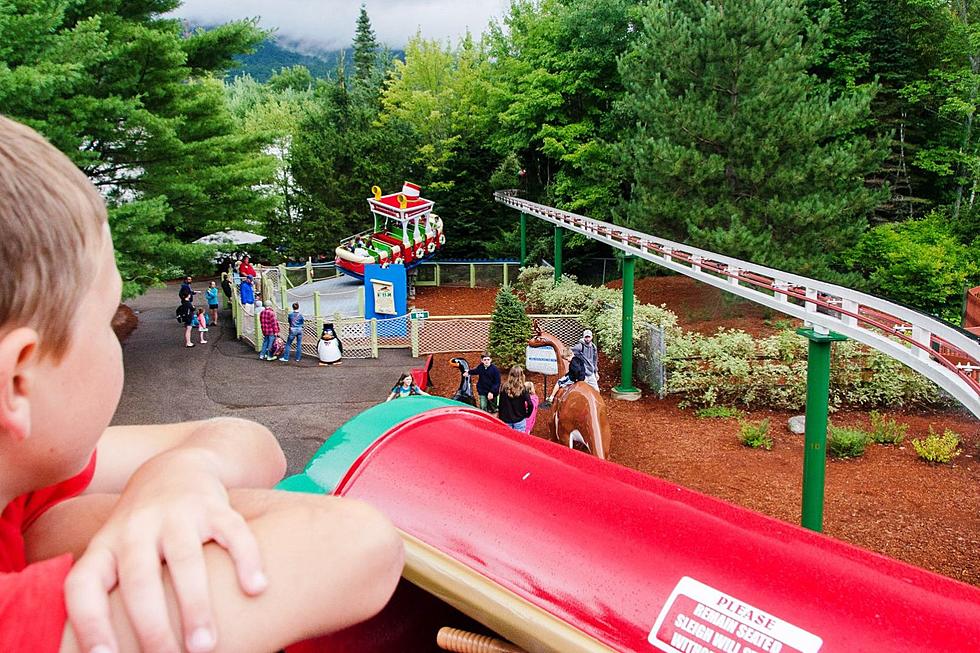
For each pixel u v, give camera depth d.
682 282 25.00
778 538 1.11
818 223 19.50
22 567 0.50
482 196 33.81
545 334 13.90
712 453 11.38
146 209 13.61
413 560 1.23
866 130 25.66
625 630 1.02
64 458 0.43
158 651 0.36
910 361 6.05
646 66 22.05
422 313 19.08
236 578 0.39
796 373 13.56
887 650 0.89
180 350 19.03
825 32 24.73
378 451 1.46
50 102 12.96
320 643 1.36
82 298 0.42
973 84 23.30
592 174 26.80
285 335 19.25
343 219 32.38
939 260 20.42
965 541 8.23
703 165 19.95
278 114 43.22
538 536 1.18
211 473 0.51
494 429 1.54
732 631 0.96
